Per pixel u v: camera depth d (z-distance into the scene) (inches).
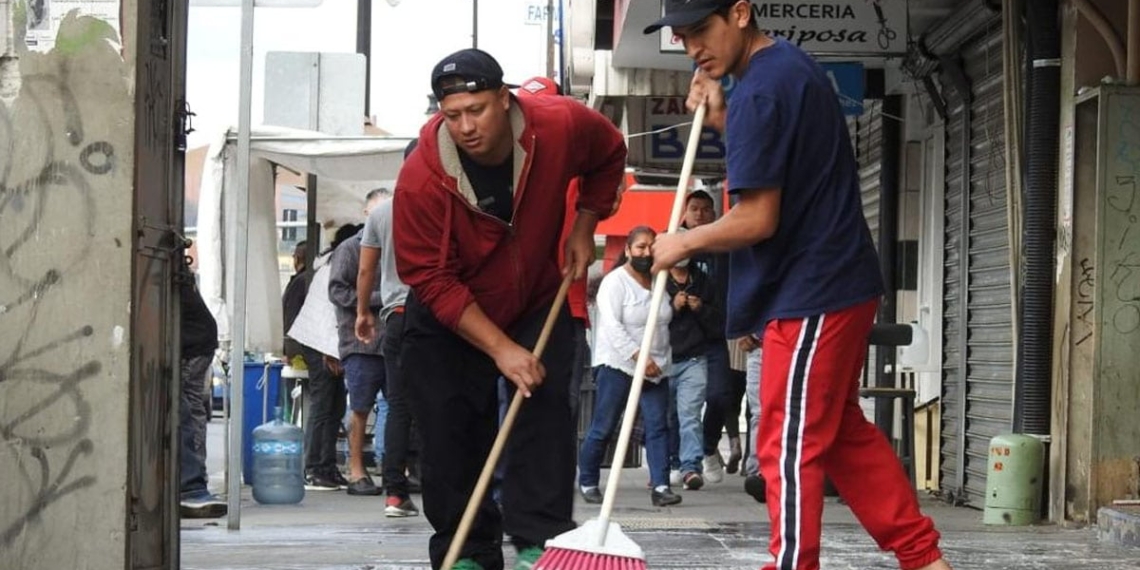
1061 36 553.0
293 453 656.4
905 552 304.0
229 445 535.8
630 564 278.5
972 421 668.1
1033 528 535.8
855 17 665.0
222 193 729.6
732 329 301.0
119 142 292.2
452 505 330.0
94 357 291.9
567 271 331.3
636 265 656.4
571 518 327.6
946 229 714.8
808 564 289.0
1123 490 534.6
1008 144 572.7
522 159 311.4
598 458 668.1
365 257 606.9
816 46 665.6
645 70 863.1
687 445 716.7
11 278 292.2
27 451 292.2
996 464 556.1
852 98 748.0
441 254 314.2
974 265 670.5
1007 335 625.6
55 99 292.2
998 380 636.1
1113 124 528.7
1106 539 495.5
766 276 293.1
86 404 291.7
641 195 1344.7
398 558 444.1
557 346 326.0
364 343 649.0
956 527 544.7
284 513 611.2
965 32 652.1
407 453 592.1
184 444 587.8
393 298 581.6
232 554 454.3
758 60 293.1
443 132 313.7
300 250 863.1
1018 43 573.0
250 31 535.8
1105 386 533.0
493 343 313.7
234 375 532.7
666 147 952.9
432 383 327.9
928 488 732.0
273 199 785.6
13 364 292.2
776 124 286.0
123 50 292.4
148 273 306.3
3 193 292.4
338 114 717.9
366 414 694.5
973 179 673.0
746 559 443.5
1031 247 557.3
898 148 805.9
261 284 773.3
